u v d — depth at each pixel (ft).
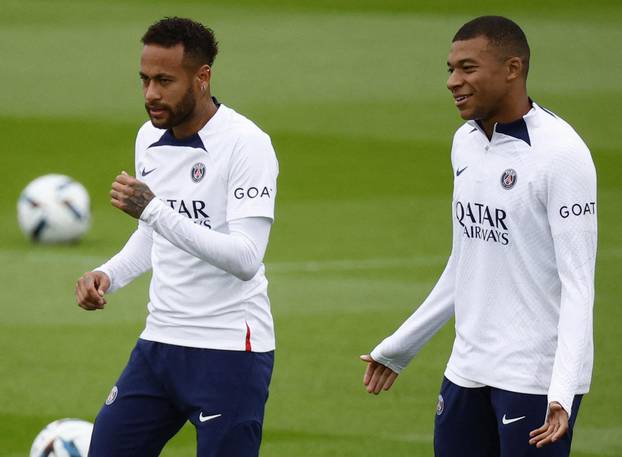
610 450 76.33
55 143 173.88
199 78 50.34
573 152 46.78
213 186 50.57
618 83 202.08
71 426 66.90
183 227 48.34
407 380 90.48
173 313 51.49
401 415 82.99
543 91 197.47
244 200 49.98
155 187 51.75
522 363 48.24
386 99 194.90
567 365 45.65
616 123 181.16
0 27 233.96
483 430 50.75
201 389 51.01
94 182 159.43
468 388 50.08
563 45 224.12
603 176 158.20
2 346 97.81
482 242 49.11
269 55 219.61
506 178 47.96
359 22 241.96
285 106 191.42
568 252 46.62
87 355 96.07
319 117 185.68
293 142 173.99
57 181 132.98
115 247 130.82
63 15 243.19
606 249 127.95
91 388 88.63
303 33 233.76
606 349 97.04
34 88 198.59
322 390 87.86
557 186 46.78
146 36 49.98
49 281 116.98
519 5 253.03
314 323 103.86
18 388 88.17
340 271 120.57
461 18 244.42
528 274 48.06
